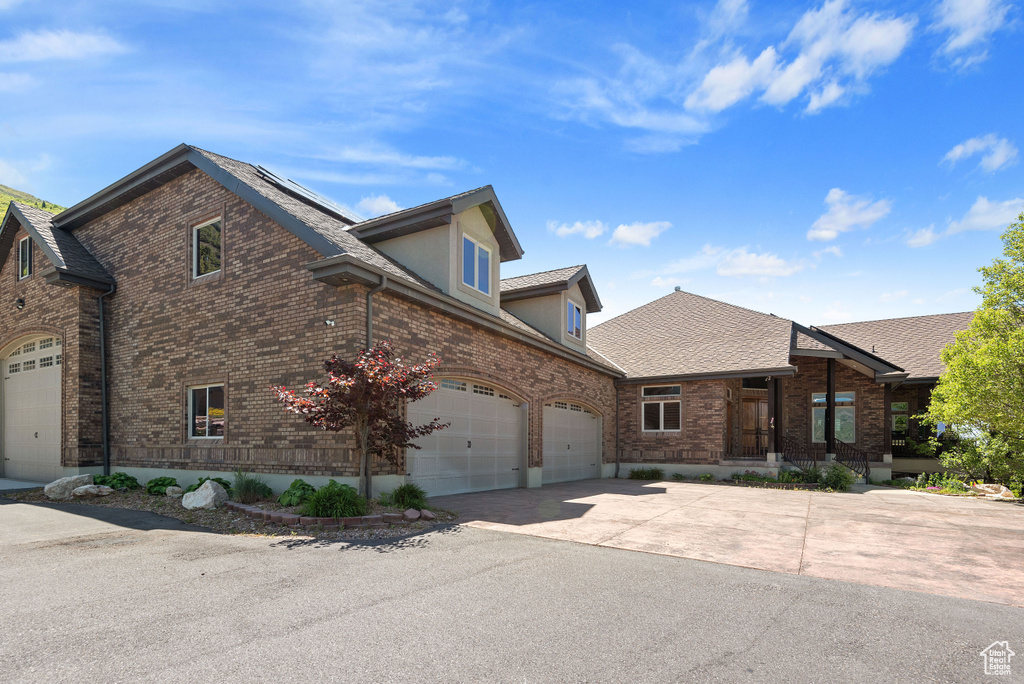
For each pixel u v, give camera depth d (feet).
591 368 64.08
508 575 20.40
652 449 68.74
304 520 27.48
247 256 39.32
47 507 34.96
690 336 75.46
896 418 74.64
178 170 44.42
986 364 49.11
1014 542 27.94
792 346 66.54
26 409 53.01
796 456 70.44
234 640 14.16
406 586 18.79
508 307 65.10
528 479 51.52
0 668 12.50
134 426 45.44
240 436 38.17
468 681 12.21
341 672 12.51
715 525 31.50
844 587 19.83
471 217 46.57
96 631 14.65
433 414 40.75
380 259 40.27
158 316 44.86
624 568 21.77
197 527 28.63
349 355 32.91
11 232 55.01
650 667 13.06
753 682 12.42
